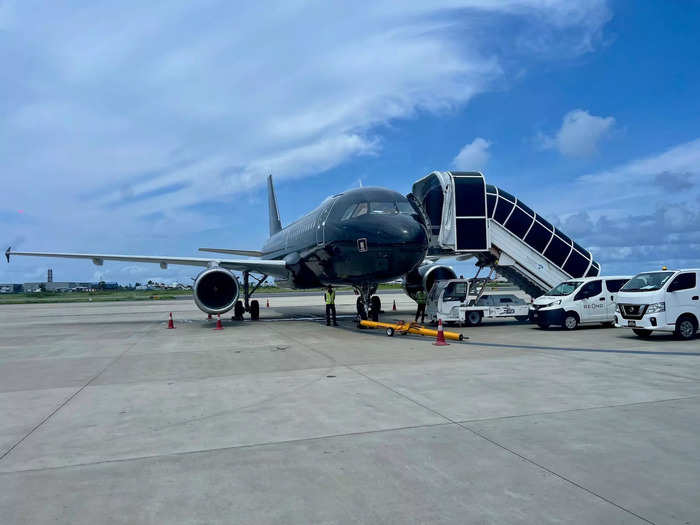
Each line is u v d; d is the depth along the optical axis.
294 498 3.59
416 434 4.99
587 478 3.83
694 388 6.87
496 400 6.30
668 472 3.93
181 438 5.06
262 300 48.38
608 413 5.62
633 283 13.10
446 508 3.38
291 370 8.80
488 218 17.06
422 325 17.09
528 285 19.22
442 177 16.69
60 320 24.78
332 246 16.09
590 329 15.35
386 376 8.00
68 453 4.67
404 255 14.31
